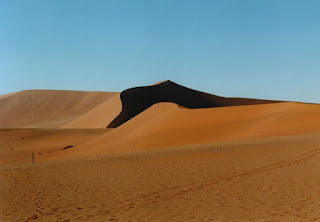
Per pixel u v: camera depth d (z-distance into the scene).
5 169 18.44
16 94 163.50
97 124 92.81
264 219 7.61
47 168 17.42
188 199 9.70
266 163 14.59
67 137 56.06
